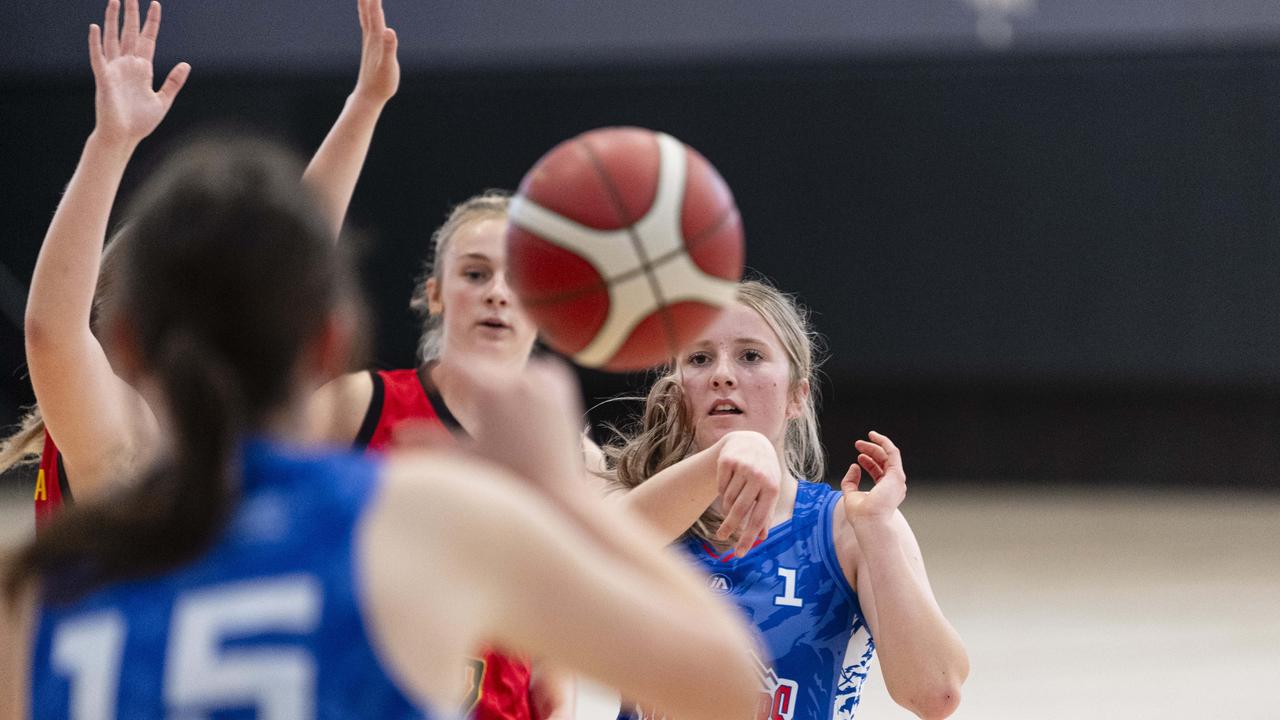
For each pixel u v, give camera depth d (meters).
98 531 2.42
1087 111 23.05
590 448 6.82
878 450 5.51
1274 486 23.72
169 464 2.45
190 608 2.37
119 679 2.37
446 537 2.35
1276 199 22.50
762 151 23.86
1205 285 22.88
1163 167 22.89
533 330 6.39
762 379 5.76
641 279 3.87
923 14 23.44
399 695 2.29
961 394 24.31
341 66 23.70
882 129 23.56
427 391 5.70
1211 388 23.23
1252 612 15.44
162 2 23.80
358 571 2.33
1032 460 24.44
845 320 23.84
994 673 12.91
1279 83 22.39
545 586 2.38
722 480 4.29
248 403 2.46
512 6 24.16
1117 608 15.66
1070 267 23.23
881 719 11.48
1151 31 22.84
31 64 24.09
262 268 2.44
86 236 5.00
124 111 5.11
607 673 2.47
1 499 23.34
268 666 2.30
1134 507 22.70
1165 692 12.24
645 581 2.58
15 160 24.19
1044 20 23.17
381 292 24.27
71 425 5.11
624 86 24.02
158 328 2.45
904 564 5.19
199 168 2.55
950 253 23.53
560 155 4.00
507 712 5.75
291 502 2.41
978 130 23.34
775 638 5.54
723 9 23.84
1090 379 23.39
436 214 24.28
